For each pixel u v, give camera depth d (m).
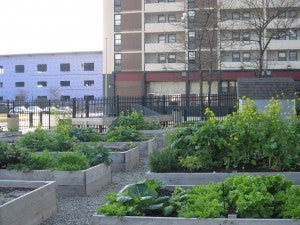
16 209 6.10
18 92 92.44
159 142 16.81
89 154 9.89
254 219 5.16
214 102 35.66
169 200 5.86
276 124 9.08
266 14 38.91
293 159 9.02
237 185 6.03
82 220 6.93
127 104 29.98
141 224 5.32
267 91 20.53
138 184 5.96
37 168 9.07
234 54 57.09
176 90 60.25
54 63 92.69
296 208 5.17
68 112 24.89
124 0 61.78
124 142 14.31
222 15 46.06
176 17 60.91
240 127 9.13
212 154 9.25
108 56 62.44
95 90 91.31
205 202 5.59
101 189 9.38
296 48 56.31
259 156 9.30
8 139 17.83
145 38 61.28
